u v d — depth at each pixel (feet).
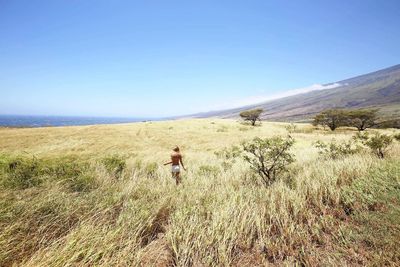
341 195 18.45
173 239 12.60
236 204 16.46
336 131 176.24
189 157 60.59
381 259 10.77
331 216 15.19
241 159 44.27
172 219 14.78
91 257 10.21
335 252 11.95
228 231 13.20
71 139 131.03
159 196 18.88
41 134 144.25
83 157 38.14
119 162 32.50
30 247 11.11
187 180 27.40
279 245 12.62
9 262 10.03
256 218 14.39
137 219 13.91
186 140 131.64
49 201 14.39
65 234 12.49
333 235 13.35
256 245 12.85
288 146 29.43
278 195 19.53
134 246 12.10
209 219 15.06
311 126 214.48
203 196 18.71
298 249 12.51
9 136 136.77
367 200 17.17
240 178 28.30
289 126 193.36
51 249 10.22
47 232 12.28
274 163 28.76
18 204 13.34
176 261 11.18
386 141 41.24
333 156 41.93
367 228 13.64
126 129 172.55
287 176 28.22
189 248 11.83
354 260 11.31
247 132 160.04
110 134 150.30
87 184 19.88
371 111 189.16
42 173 22.66
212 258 11.28
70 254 10.24
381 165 26.61
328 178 22.59
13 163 23.71
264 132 159.84
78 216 13.96
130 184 20.63
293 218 15.78
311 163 35.63
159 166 37.35
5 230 10.72
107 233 12.17
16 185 18.70
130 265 10.69
